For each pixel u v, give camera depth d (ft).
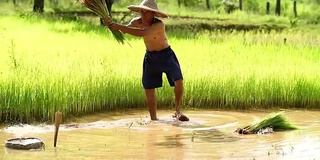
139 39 77.10
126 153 30.96
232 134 36.35
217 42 73.82
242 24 139.74
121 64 49.11
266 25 143.23
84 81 42.37
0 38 66.95
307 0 201.05
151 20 39.78
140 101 45.09
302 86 47.26
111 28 38.55
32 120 38.93
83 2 38.22
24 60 48.08
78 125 38.22
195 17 153.89
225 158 30.07
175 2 185.16
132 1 177.47
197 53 59.26
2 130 36.27
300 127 38.81
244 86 46.37
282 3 197.16
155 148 32.24
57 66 45.03
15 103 38.52
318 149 32.17
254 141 34.27
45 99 39.01
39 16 116.37
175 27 124.57
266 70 48.78
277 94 47.09
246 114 43.80
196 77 46.29
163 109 45.21
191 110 45.01
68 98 40.65
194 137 35.32
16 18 103.71
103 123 39.04
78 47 62.18
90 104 42.32
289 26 144.46
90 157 29.96
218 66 50.14
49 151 31.01
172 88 45.62
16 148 31.24
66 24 99.66
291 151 31.65
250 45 71.05
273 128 37.63
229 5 180.96
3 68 43.16
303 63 55.62
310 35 97.86
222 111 44.93
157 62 39.81
